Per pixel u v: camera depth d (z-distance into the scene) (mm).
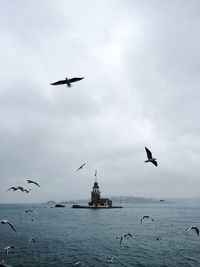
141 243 65188
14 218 154250
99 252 54531
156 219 147250
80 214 195625
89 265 44750
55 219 146375
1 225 109625
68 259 48531
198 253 53906
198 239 71562
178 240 69875
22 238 73312
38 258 49031
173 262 47031
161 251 55750
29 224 116250
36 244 63500
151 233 84250
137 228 99938
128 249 57812
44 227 103875
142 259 48938
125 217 161625
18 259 48188
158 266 44562
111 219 145250
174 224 115688
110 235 80125
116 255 52000
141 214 197250
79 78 13562
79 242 66875
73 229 97188
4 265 36906
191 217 166250
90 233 85062
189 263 46406
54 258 49156
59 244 63719
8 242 66188
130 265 45062
